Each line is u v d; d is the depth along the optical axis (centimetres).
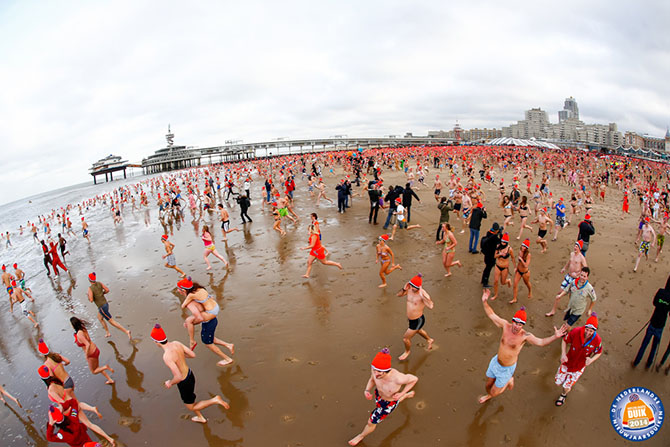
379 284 1030
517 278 875
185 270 1280
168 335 862
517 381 625
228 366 711
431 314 854
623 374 639
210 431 559
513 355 515
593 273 1095
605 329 786
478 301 909
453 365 670
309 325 840
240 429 558
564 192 2866
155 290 1141
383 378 459
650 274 1080
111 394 670
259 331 830
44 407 696
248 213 2156
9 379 808
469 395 596
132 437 561
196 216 2273
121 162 11012
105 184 9400
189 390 545
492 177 3253
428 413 563
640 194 2412
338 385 638
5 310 1223
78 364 790
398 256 1240
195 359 741
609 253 1279
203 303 680
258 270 1207
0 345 967
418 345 738
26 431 633
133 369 746
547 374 640
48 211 4941
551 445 502
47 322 1059
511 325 516
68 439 473
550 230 1590
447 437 518
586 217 1138
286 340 786
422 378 640
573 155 6712
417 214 1856
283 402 607
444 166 4738
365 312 880
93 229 2395
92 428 549
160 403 636
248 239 1580
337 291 1002
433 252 1266
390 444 511
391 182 3102
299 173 4538
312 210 2078
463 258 1202
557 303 850
